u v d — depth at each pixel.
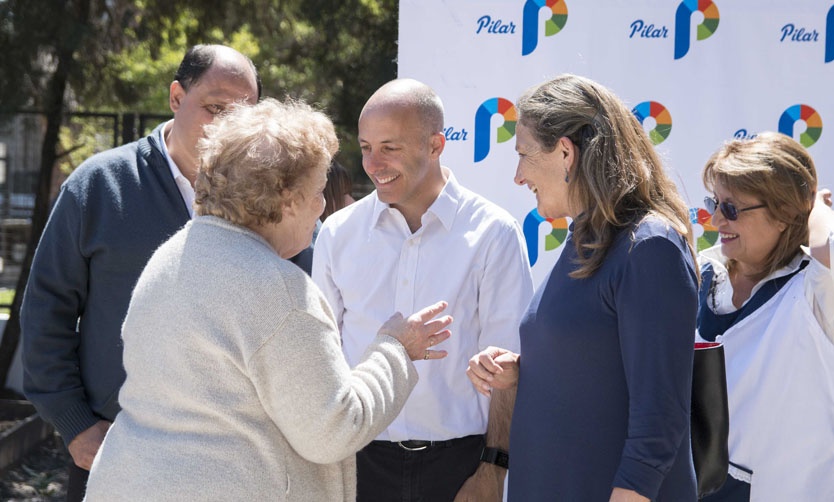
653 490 1.77
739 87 3.55
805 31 3.54
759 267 2.60
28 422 5.90
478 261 2.64
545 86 2.04
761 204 2.50
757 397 2.54
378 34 6.66
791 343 2.50
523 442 2.03
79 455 2.55
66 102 6.79
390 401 1.87
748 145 2.57
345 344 2.70
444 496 2.62
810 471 2.50
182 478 1.68
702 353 2.07
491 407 2.56
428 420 2.60
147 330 1.76
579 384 1.91
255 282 1.71
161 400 1.73
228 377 1.70
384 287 2.66
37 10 5.78
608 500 1.89
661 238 1.82
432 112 2.60
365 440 1.79
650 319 1.79
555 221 3.59
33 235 6.73
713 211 2.69
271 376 1.70
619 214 1.91
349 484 1.90
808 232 2.55
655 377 1.78
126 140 6.64
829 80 3.55
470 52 3.56
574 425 1.92
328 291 2.73
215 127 1.86
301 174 1.81
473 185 3.60
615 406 1.89
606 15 3.54
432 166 2.64
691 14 3.54
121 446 1.75
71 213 2.58
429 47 3.57
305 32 7.15
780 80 3.55
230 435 1.71
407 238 2.65
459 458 2.62
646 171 1.92
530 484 1.99
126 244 2.58
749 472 2.46
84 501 1.80
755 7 3.53
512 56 3.56
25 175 8.29
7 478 5.48
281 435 1.76
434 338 2.04
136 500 1.69
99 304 2.61
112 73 6.55
